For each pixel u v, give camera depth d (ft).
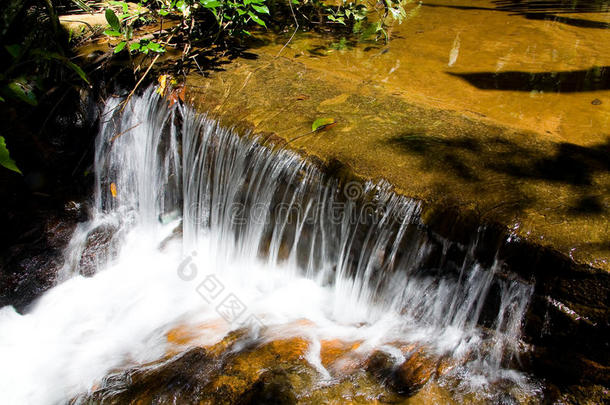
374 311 8.41
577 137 8.60
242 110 10.12
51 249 12.07
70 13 15.24
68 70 13.12
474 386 6.79
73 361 9.25
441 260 7.20
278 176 9.00
